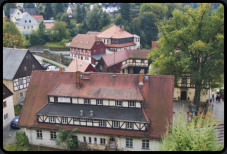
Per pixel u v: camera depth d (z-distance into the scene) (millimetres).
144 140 28219
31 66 48594
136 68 68562
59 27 96562
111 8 157875
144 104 29375
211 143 17672
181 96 48188
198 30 39312
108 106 29969
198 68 41250
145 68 67500
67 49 91000
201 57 42250
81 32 105750
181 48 41406
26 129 31188
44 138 30922
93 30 108875
